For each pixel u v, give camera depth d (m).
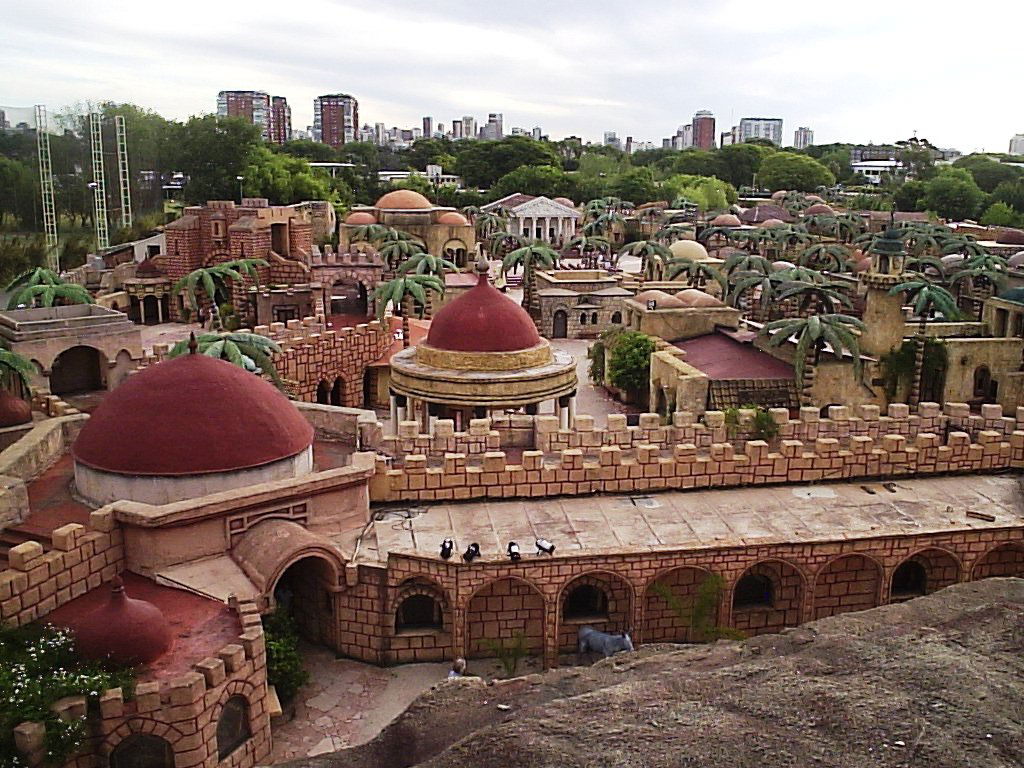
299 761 14.91
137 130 141.75
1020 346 53.69
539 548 26.16
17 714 18.03
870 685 12.94
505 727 12.62
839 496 31.06
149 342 71.44
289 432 27.42
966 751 11.22
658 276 93.69
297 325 52.91
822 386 49.66
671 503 30.41
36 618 21.83
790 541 27.03
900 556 27.81
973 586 17.30
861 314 69.62
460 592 25.91
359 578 26.09
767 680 13.48
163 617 21.75
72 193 132.62
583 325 84.12
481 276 42.91
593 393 63.31
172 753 19.34
